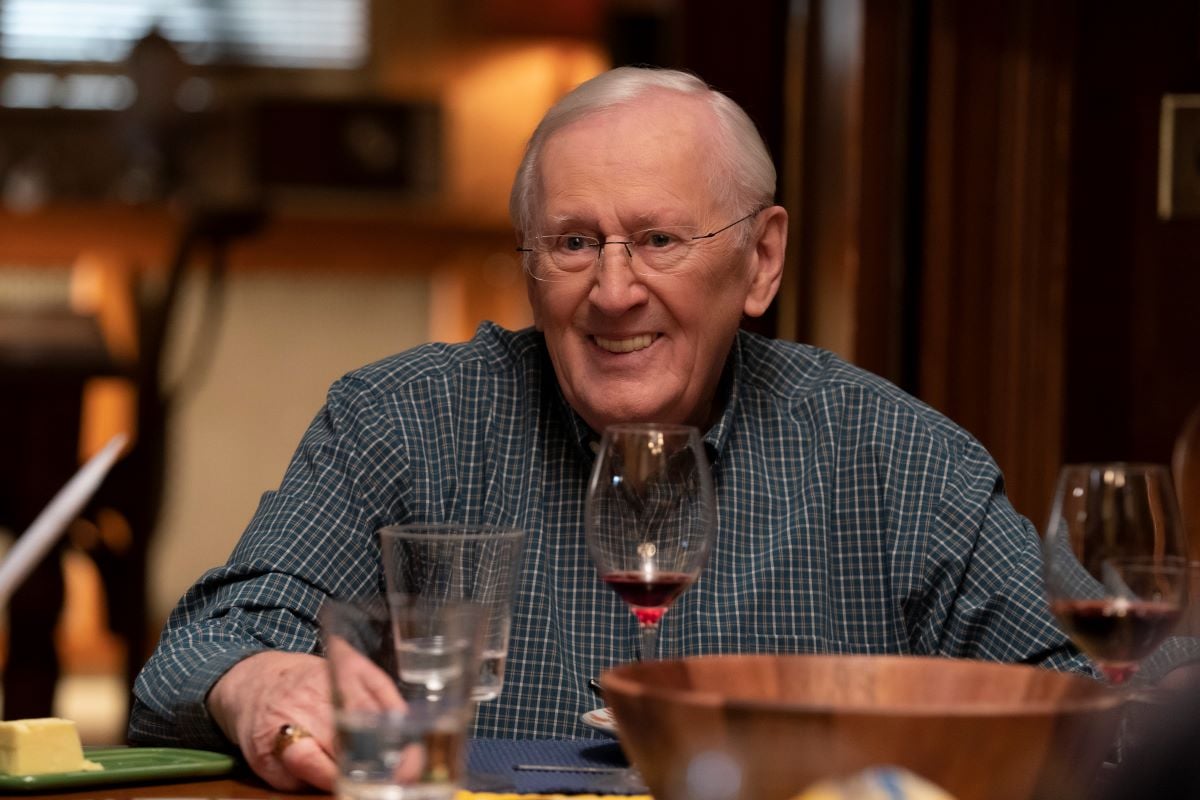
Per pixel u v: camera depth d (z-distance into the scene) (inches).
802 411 162.6
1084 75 234.5
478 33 603.8
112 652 484.7
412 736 81.3
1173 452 231.0
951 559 155.0
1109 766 102.0
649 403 150.9
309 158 569.6
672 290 148.9
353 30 610.9
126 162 500.4
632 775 104.3
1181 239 229.9
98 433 464.8
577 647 150.8
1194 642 127.2
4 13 586.9
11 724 104.3
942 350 235.9
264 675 114.4
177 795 103.0
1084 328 236.5
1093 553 103.9
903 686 92.5
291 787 104.3
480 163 599.2
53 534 112.3
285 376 506.0
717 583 154.3
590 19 563.2
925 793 56.0
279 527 147.9
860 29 236.1
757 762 76.8
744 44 254.5
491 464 158.2
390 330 510.3
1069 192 236.5
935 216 235.3
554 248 151.7
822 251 246.8
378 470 154.8
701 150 150.9
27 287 440.1
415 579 105.7
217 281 432.5
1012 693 90.2
